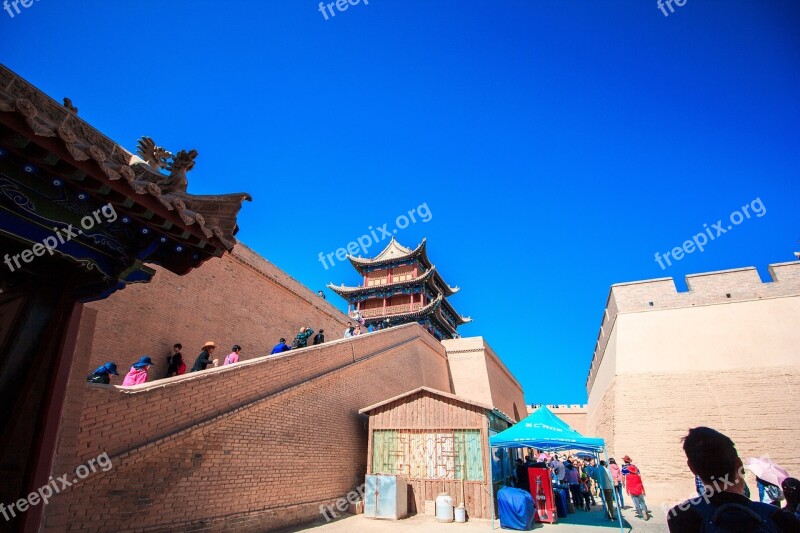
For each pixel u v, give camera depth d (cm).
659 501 1716
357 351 1673
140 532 678
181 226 413
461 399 1372
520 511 1112
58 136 321
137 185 373
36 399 381
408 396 1441
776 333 2086
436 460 1343
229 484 874
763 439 1798
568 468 1672
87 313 510
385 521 1164
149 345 1332
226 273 1744
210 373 880
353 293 4247
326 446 1259
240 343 1747
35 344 394
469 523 1184
